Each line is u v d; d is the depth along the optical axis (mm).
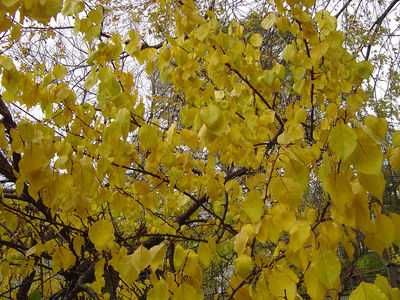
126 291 1928
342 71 1149
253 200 983
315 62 1176
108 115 1382
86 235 1731
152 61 1314
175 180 1309
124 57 2855
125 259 1022
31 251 1466
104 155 1236
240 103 1530
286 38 2822
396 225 949
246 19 2881
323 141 1208
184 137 1291
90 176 1227
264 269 1011
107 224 1229
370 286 832
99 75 1234
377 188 877
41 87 1306
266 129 1370
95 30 1222
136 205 1850
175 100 2943
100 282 2020
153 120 1414
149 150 1617
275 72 1257
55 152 1234
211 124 994
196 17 1178
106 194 1381
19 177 1240
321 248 892
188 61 1276
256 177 1148
